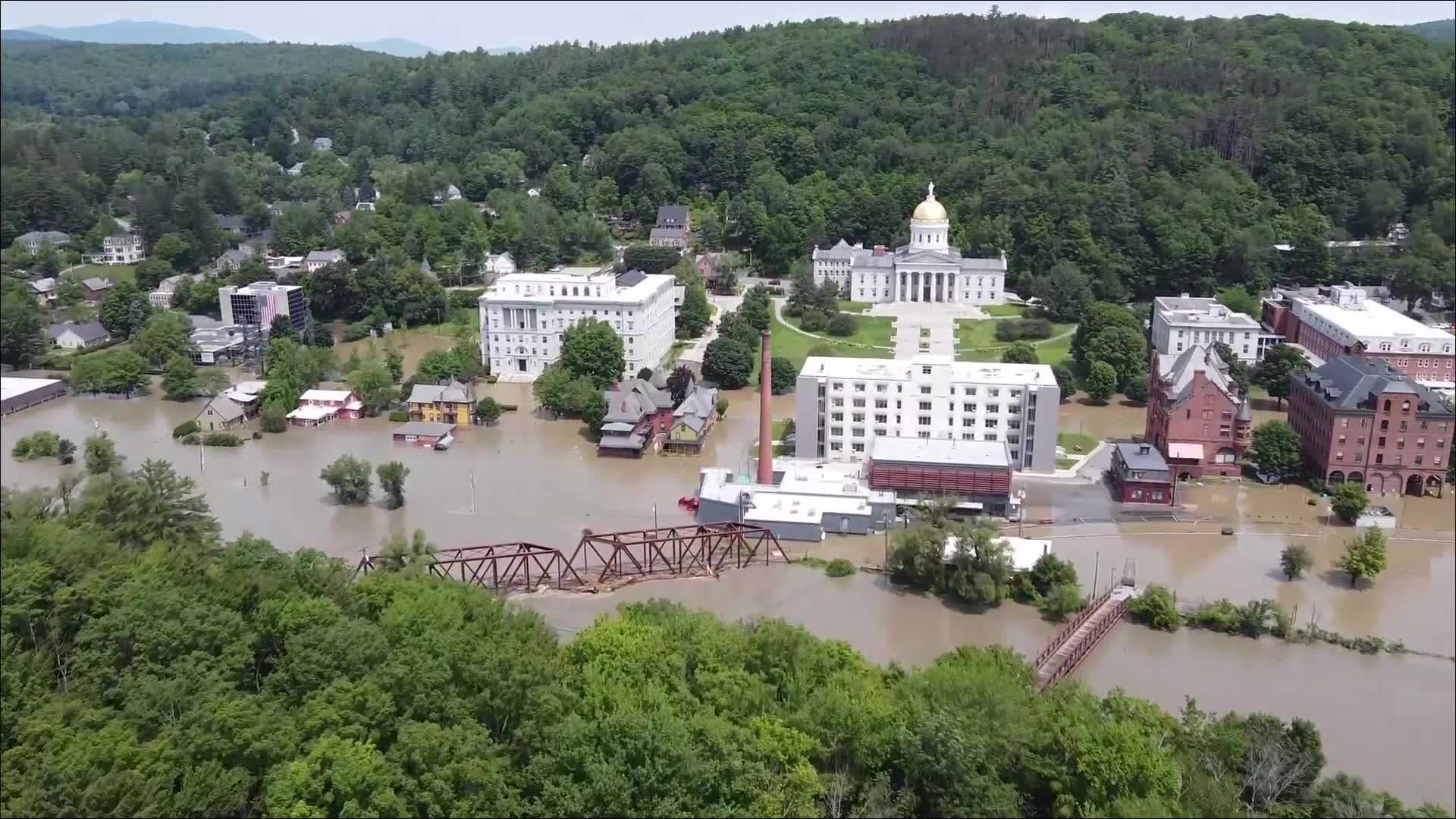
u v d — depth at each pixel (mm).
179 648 118688
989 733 107062
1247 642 155125
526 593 173500
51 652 124312
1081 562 185250
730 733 104750
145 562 142125
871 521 199000
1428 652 150750
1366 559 171875
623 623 127812
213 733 103688
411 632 120875
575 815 96188
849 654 127875
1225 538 196000
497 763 101562
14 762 100562
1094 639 153875
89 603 129250
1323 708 133750
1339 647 152625
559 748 101875
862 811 101188
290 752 101875
